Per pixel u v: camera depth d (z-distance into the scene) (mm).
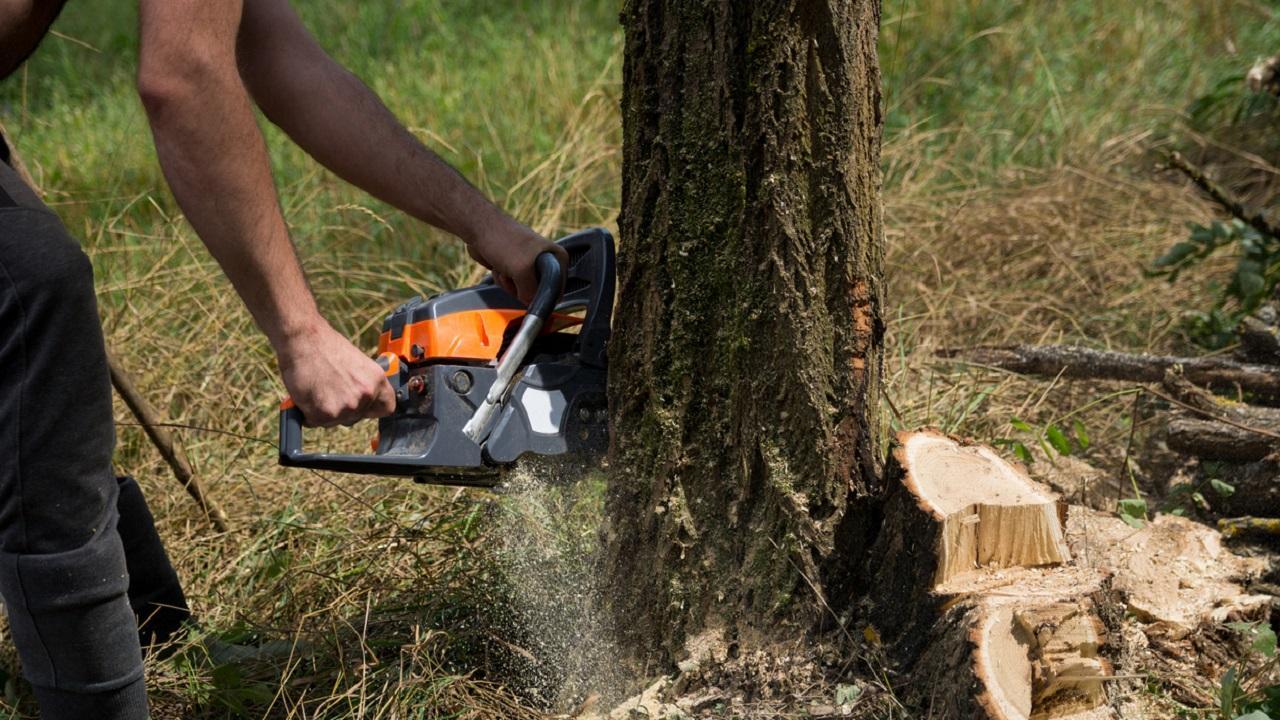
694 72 2188
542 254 2346
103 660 2061
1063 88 6539
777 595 2305
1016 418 3436
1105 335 4512
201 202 1953
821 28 2135
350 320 4855
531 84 6637
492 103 6559
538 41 7430
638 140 2273
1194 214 5406
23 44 2105
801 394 2248
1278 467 3199
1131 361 3918
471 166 5645
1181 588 2873
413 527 3115
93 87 7773
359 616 2828
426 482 2471
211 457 3881
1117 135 6117
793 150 2170
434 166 2408
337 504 3461
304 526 3275
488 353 2332
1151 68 6941
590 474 2498
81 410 1960
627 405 2373
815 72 2150
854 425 2281
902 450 2305
